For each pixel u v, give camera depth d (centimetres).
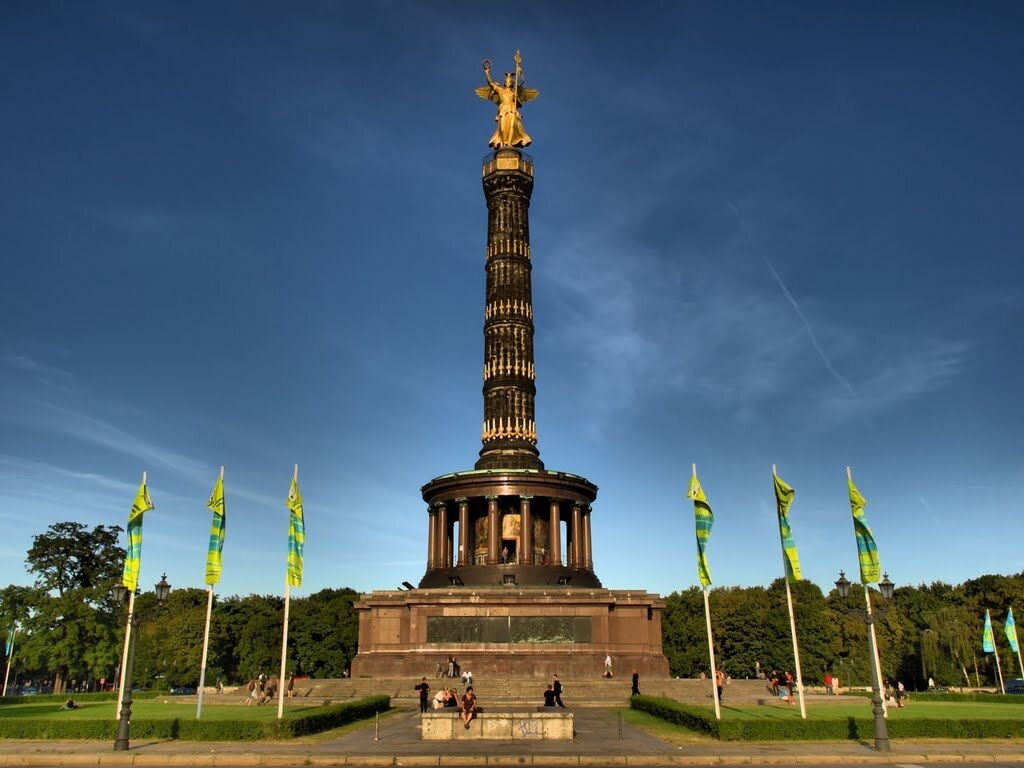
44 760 3362
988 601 13300
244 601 13738
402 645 7262
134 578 4334
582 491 8506
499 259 8944
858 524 4481
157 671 12962
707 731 3925
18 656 9119
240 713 5103
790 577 4397
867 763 3284
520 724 3884
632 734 4075
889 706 5812
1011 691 11262
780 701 6088
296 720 3931
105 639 9212
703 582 4334
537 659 6981
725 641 12419
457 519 8725
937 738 3847
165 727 3900
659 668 7106
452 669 6694
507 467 8288
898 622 13212
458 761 3278
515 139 9344
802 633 12131
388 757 3319
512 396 8544
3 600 9375
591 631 7150
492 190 9212
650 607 7425
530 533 8069
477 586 7525
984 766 3216
